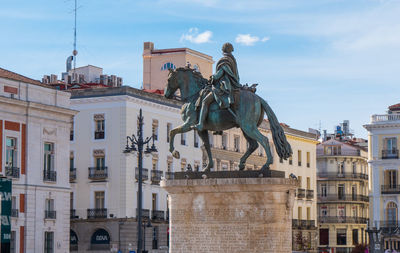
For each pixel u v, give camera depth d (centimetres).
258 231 2047
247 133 2095
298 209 9644
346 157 10512
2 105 5669
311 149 10062
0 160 5638
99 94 7175
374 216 8231
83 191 7150
